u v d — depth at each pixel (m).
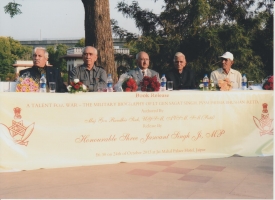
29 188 4.83
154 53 14.64
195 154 6.41
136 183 5.05
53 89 6.12
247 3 15.07
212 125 6.47
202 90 6.61
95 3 9.55
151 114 6.14
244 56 13.73
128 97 6.01
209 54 13.96
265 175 5.46
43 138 5.68
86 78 6.83
